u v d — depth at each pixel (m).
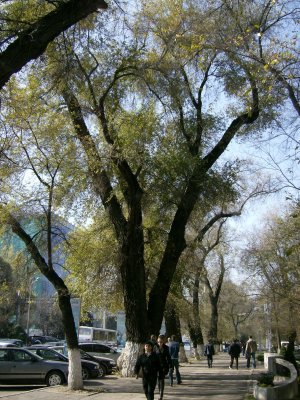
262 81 12.41
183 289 31.19
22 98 15.28
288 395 13.99
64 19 8.77
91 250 22.98
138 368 12.53
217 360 47.16
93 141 18.48
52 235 18.97
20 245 20.00
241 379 23.08
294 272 25.81
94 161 17.97
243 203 27.83
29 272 19.39
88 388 17.77
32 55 8.53
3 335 58.78
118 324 52.03
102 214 22.25
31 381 19.97
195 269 30.80
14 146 16.11
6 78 8.45
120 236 21.33
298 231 19.69
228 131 20.81
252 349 34.09
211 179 20.48
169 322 34.78
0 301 22.09
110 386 18.78
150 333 21.61
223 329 72.94
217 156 21.39
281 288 27.30
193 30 14.20
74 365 17.56
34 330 72.94
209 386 19.45
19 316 67.81
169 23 17.39
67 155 17.56
